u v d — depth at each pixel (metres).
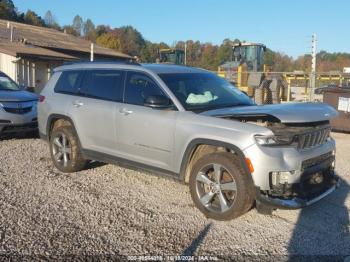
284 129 5.11
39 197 5.91
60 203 5.69
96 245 4.45
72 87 7.27
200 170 5.32
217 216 5.18
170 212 5.45
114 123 6.35
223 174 5.21
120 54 35.75
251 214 5.42
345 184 6.92
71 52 30.55
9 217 5.13
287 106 5.52
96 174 7.16
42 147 9.41
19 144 9.74
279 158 4.88
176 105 5.72
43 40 30.42
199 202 5.35
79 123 6.91
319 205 5.84
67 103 7.13
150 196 6.07
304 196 5.11
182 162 5.56
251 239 4.68
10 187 6.32
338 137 12.23
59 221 5.06
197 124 5.39
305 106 5.55
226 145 5.11
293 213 5.50
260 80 21.67
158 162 5.89
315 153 5.27
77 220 5.11
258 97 20.69
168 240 4.62
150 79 6.12
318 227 5.05
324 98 13.09
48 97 7.56
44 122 7.63
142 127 5.96
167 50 29.97
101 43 74.25
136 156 6.16
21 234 4.66
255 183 4.89
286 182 4.96
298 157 5.00
